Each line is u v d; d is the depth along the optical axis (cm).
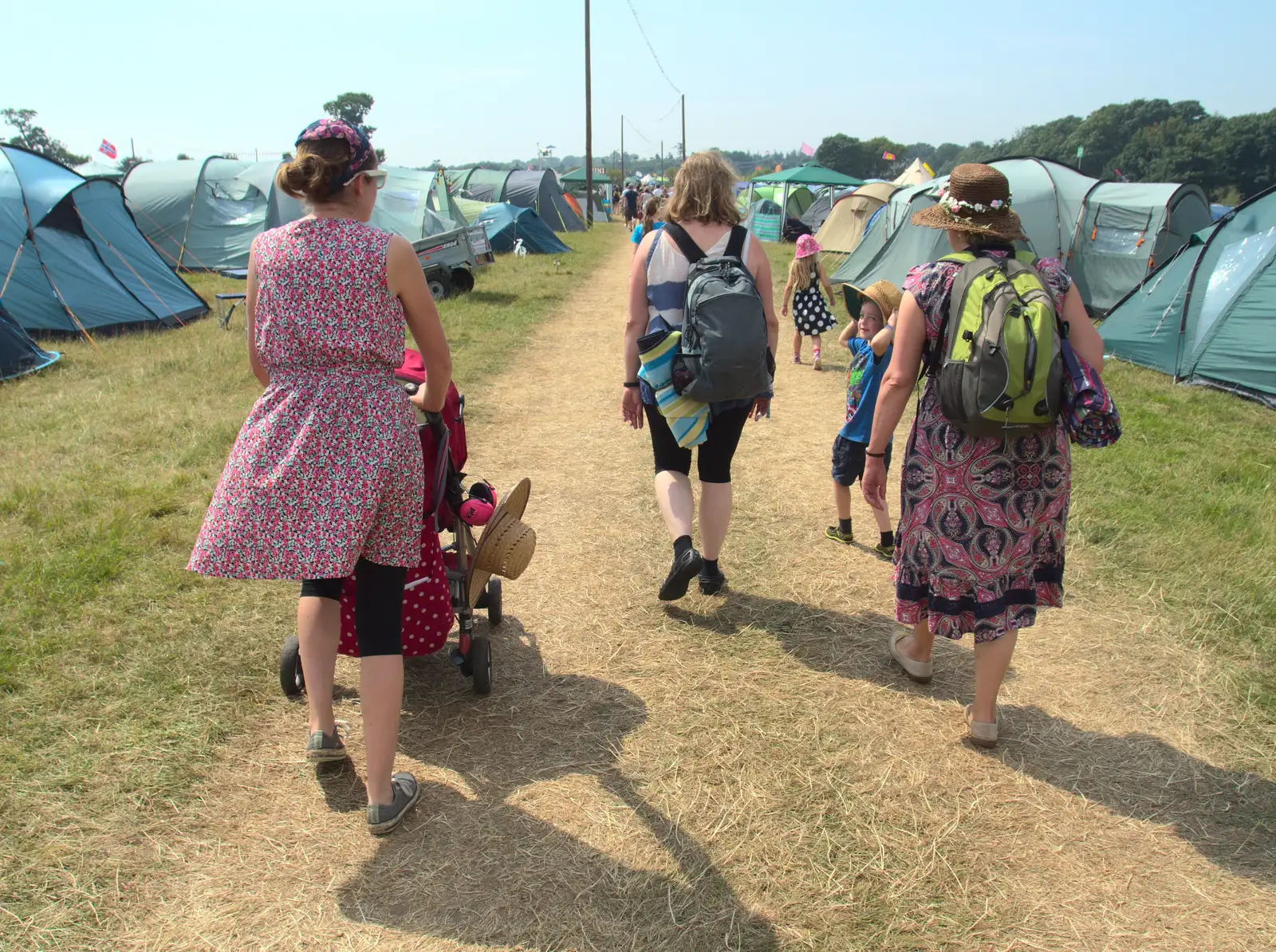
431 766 275
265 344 227
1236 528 450
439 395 259
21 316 969
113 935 209
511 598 388
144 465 534
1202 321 877
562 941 211
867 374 418
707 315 319
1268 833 251
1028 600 272
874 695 316
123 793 255
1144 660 339
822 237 2289
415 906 221
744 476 555
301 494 220
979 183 265
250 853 237
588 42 3522
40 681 305
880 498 297
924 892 228
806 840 245
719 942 211
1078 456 579
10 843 234
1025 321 241
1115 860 240
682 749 285
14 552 400
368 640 235
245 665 321
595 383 819
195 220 1563
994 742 285
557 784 267
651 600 387
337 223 225
